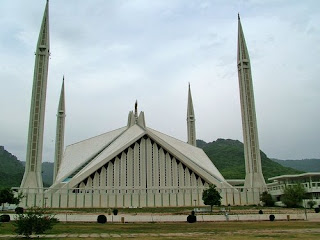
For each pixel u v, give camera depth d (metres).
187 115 121.44
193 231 32.09
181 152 88.25
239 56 89.06
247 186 83.81
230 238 26.12
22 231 27.42
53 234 29.81
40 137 75.12
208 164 101.25
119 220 44.62
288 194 73.06
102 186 80.38
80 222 42.88
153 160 84.31
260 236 27.56
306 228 34.66
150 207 76.31
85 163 90.81
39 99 76.38
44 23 80.12
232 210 62.69
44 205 74.06
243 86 86.81
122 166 82.12
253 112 85.69
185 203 81.94
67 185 78.38
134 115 103.56
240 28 90.38
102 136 105.38
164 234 29.56
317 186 75.88
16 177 162.75
